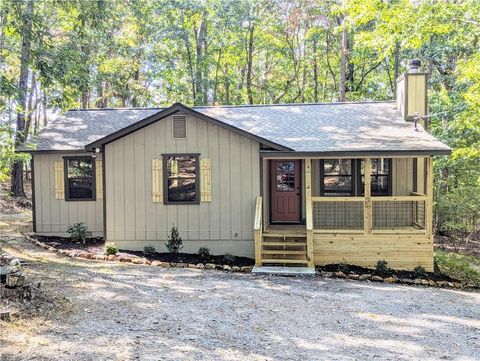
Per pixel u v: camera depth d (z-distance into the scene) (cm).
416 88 1297
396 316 727
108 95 2917
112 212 1184
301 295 837
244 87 3362
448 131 1750
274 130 1282
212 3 2777
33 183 1388
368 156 1074
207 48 3061
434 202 1761
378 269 1072
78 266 995
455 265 1205
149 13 2814
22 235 1394
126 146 1176
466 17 1258
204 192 1162
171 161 1173
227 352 519
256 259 1070
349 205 1243
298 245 1102
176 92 3022
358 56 2630
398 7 1316
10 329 526
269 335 595
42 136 1446
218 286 871
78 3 1523
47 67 1352
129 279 882
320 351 546
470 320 726
